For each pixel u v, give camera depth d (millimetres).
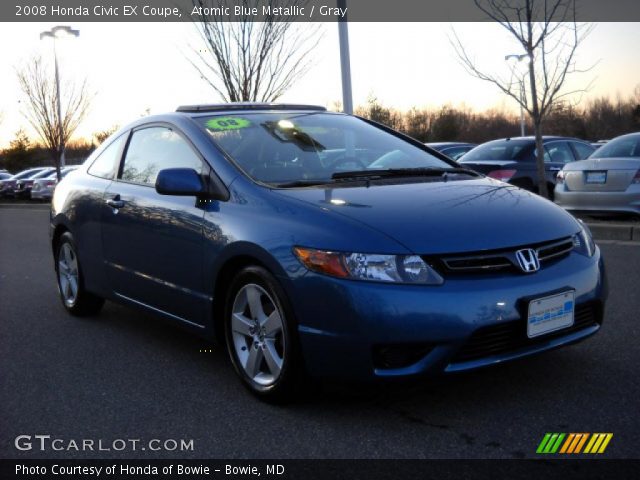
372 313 3051
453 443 3059
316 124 4664
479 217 3414
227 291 3807
